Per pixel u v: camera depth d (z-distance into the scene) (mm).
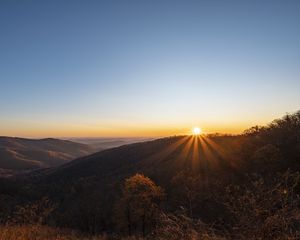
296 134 63906
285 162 47000
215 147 95812
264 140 71562
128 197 45594
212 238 5234
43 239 9664
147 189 45062
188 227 5812
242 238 4945
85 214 56500
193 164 80938
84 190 82688
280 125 79500
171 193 49562
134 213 44344
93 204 60125
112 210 54250
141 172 89125
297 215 4703
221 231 5410
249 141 75062
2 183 80812
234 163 62406
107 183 86438
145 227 42500
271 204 4926
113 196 61844
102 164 167125
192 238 5441
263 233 4801
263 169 47094
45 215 10672
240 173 54062
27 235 9391
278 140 66250
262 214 4926
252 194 5043
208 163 74375
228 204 5355
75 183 98000
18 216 10461
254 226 4902
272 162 47969
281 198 4930
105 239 15930
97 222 55531
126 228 47094
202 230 5551
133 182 46469
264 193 5004
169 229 5945
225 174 59094
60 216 48344
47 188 96062
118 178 92500
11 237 8672
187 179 50656
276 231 4766
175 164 91000
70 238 12250
